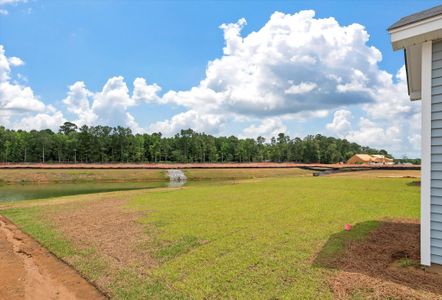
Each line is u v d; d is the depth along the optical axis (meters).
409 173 32.78
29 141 62.62
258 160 80.88
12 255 5.96
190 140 73.25
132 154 67.56
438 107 4.24
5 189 25.75
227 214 9.07
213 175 43.91
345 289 3.82
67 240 6.66
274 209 9.75
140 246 6.08
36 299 4.10
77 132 69.69
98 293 4.23
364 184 18.19
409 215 8.34
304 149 81.00
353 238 6.05
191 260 5.17
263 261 4.96
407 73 5.85
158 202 12.09
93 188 26.39
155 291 4.09
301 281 4.15
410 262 4.55
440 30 4.03
